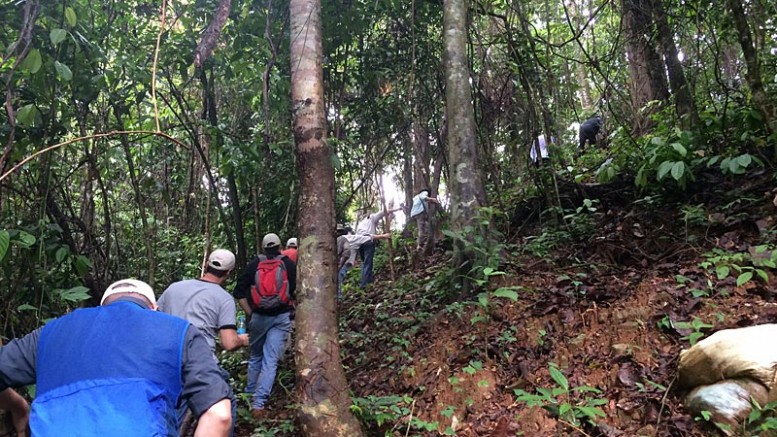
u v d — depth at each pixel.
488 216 5.00
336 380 3.26
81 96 5.13
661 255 4.70
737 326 3.38
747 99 5.98
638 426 3.03
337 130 7.64
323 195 3.53
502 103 8.22
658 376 3.29
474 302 4.37
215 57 6.26
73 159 5.93
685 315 3.68
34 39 4.34
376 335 5.30
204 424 1.82
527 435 3.20
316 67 3.70
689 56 7.75
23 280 4.69
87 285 5.57
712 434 2.75
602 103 9.27
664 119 6.92
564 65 9.62
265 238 5.00
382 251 11.62
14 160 4.54
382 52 7.50
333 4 6.76
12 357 1.94
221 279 4.07
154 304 2.20
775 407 2.55
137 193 5.88
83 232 5.68
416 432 3.53
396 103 7.95
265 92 4.86
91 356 1.80
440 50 7.53
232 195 7.37
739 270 3.75
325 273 3.41
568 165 7.99
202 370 1.88
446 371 3.98
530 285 4.78
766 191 4.78
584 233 5.65
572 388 3.43
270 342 4.79
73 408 1.71
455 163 5.18
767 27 6.72
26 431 2.29
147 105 7.15
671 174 5.02
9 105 3.68
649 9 7.08
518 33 6.99
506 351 3.99
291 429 3.94
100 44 5.39
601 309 4.01
